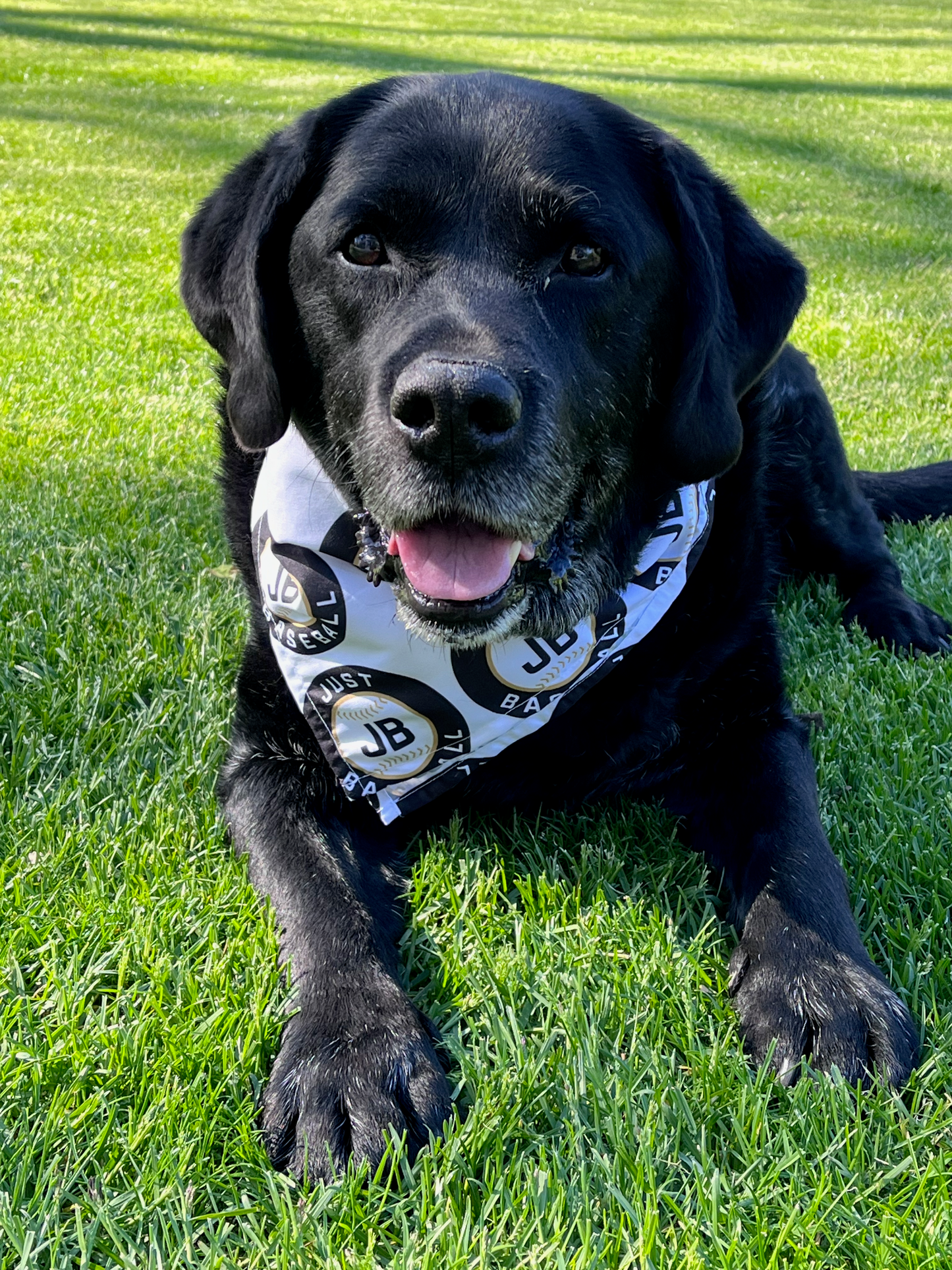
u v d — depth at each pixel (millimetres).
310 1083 380
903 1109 371
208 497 882
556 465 442
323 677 510
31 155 2332
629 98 3412
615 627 509
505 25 5652
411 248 458
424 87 494
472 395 395
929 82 4164
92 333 1285
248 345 501
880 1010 402
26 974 432
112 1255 324
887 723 596
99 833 504
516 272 455
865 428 1104
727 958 457
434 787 516
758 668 543
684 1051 400
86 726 587
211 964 427
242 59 3910
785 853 470
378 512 446
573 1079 377
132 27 4750
